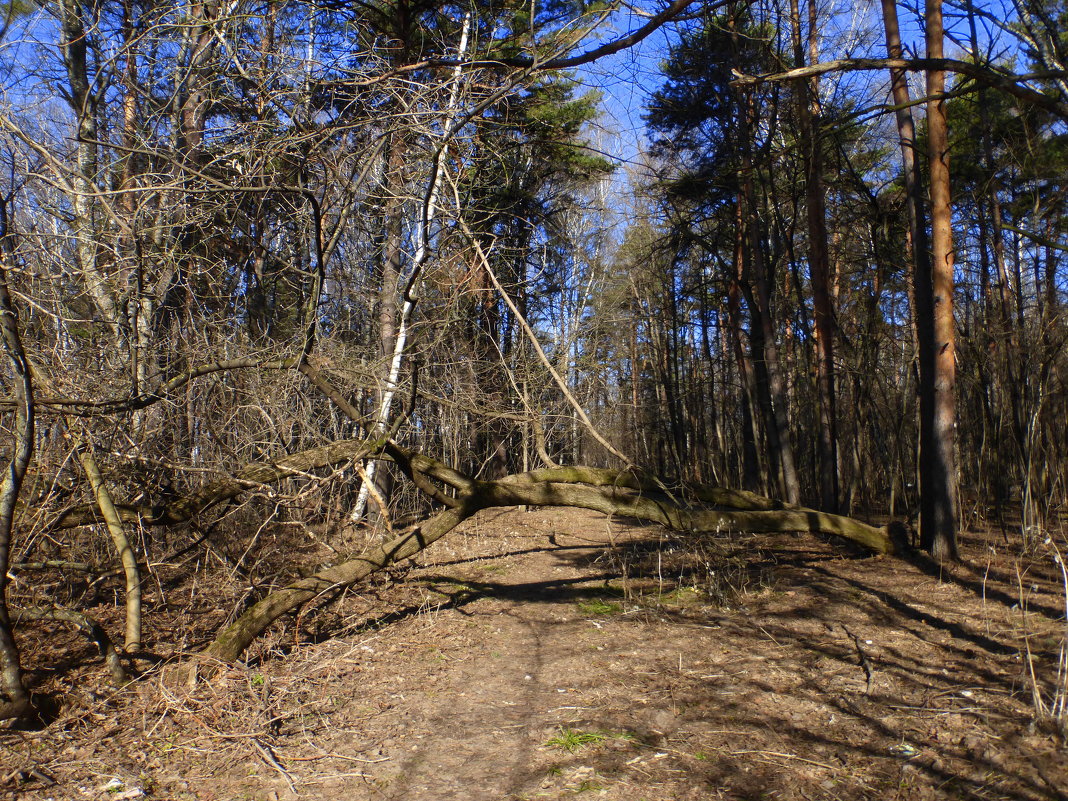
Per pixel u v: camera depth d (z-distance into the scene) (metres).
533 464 18.55
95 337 7.25
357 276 12.46
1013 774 3.52
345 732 4.50
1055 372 11.02
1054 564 8.40
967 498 12.57
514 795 3.63
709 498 8.80
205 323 8.48
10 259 6.36
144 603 7.25
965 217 13.90
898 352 16.30
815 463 15.42
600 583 8.94
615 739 4.25
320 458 6.77
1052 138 10.70
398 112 7.48
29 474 6.35
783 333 20.39
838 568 8.96
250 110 7.83
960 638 5.85
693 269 23.20
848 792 3.52
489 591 8.58
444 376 12.38
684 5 4.38
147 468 7.03
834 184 12.63
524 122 12.09
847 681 5.02
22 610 5.01
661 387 26.58
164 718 4.61
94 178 7.39
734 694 4.90
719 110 13.55
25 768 3.91
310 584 5.97
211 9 7.51
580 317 18.89
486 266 6.73
